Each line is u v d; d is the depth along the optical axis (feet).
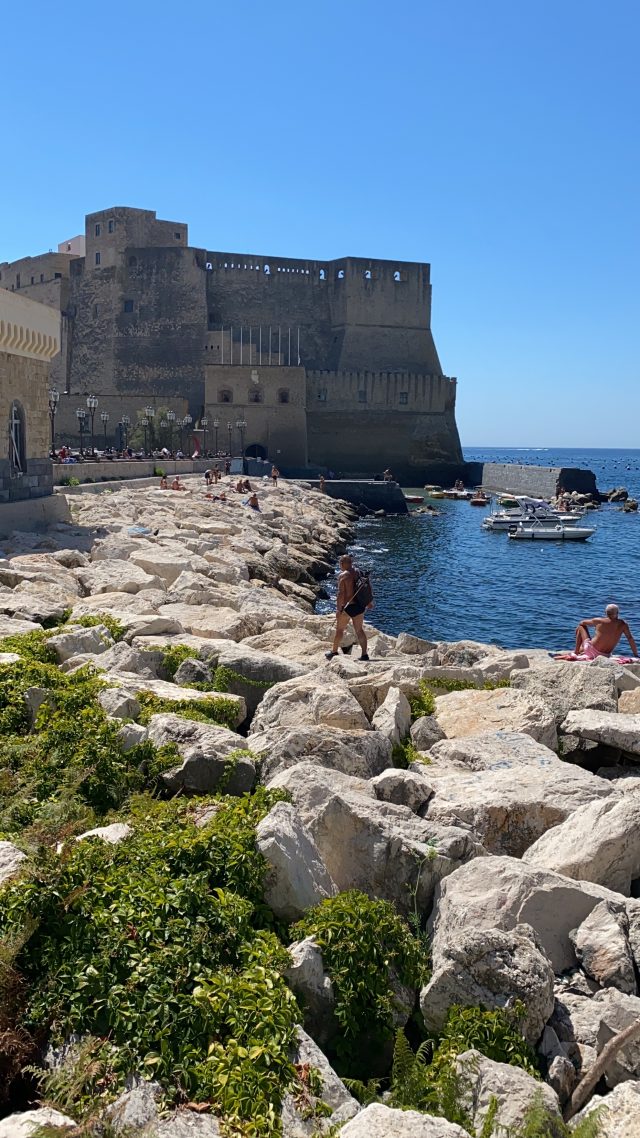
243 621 62.75
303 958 21.22
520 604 131.64
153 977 19.83
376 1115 16.62
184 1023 19.04
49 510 106.73
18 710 37.70
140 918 21.26
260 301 418.10
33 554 80.74
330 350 428.56
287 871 23.38
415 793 29.96
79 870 22.61
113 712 37.24
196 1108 17.49
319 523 198.29
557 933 23.03
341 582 54.24
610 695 42.19
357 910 22.79
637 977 22.13
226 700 40.70
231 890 23.08
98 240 405.59
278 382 365.81
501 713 40.16
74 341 413.59
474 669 47.32
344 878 25.85
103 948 20.53
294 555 146.72
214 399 362.74
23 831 26.71
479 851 26.45
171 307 398.01
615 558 186.50
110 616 58.65
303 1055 19.11
